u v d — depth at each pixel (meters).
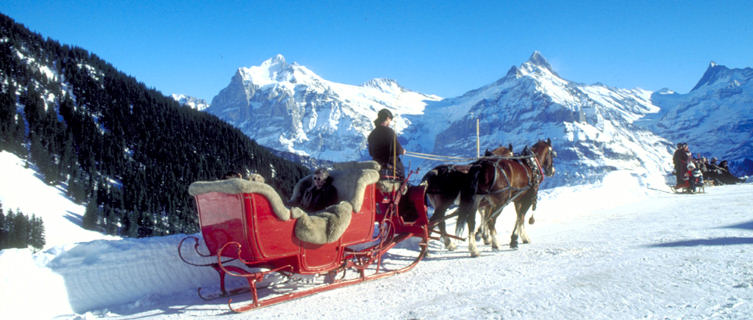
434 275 7.10
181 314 5.70
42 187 100.69
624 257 7.42
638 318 4.52
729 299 4.88
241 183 5.50
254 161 125.38
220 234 6.10
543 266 7.19
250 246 5.61
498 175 8.77
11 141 110.69
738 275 5.77
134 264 6.57
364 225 7.08
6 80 129.88
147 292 6.54
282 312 5.58
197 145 131.12
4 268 5.64
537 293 5.62
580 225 12.97
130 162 122.12
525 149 10.40
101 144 123.31
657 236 9.49
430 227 8.48
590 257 7.66
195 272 7.06
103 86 153.62
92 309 6.09
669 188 26.59
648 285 5.64
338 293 6.38
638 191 23.55
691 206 16.12
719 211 13.63
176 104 156.25
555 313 4.83
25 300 5.59
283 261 6.20
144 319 5.56
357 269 7.54
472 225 8.55
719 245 7.84
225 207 5.87
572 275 6.43
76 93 146.62
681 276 5.93
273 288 6.89
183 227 99.31
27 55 150.25
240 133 141.88
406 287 6.44
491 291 5.88
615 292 5.45
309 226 6.10
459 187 8.97
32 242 76.88
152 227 95.38
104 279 6.31
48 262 6.13
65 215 92.88
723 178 33.53
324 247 6.49
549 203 16.41
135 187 109.31
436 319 4.91
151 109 146.25
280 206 5.82
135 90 156.50
